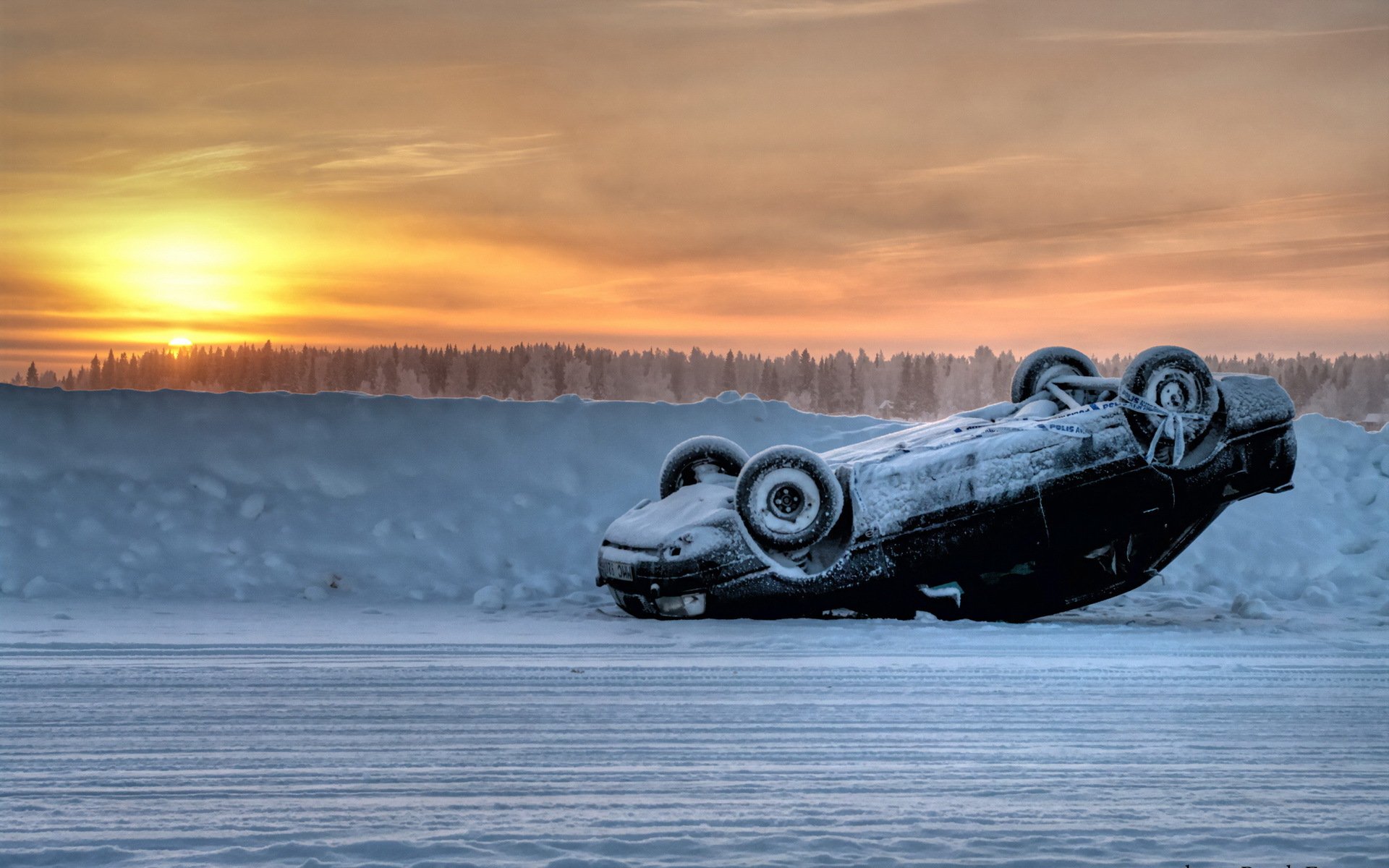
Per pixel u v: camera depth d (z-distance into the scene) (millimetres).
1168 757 12320
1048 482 19812
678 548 19828
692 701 14461
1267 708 14445
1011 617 20609
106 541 24719
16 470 26031
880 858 9398
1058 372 22844
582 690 15008
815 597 19844
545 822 10164
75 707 13914
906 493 19797
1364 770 12008
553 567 25484
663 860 9328
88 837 9742
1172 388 20016
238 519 25750
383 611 22062
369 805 10586
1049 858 9461
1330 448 29344
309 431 27984
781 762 11969
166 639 18250
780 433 29859
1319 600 24297
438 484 27250
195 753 12133
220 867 9148
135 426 27562
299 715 13641
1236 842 9883
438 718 13609
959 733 13141
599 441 28875
